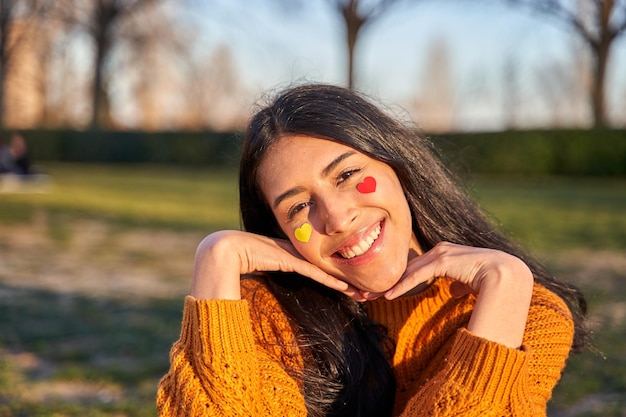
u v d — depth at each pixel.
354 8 25.64
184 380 1.84
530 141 25.14
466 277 1.86
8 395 4.16
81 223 12.66
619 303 6.37
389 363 2.07
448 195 2.07
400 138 1.95
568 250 9.44
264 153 1.90
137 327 5.70
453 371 1.76
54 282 7.62
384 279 1.87
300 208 1.88
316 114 1.86
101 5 33.03
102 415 3.88
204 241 2.01
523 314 1.81
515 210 14.40
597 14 25.86
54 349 5.11
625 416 3.83
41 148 33.28
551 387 1.85
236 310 1.88
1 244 10.17
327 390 1.99
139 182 23.16
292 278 2.10
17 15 33.22
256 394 1.83
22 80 47.53
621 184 22.72
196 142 32.53
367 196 1.83
